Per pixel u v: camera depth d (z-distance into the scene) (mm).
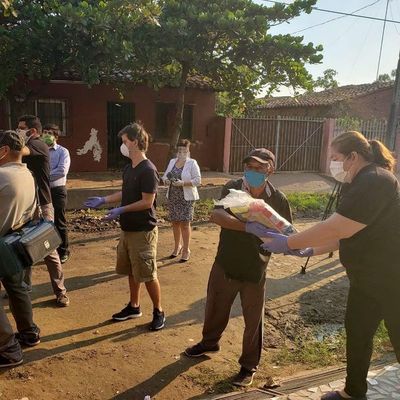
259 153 3227
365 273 2816
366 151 2809
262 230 2971
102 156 13070
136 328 4277
